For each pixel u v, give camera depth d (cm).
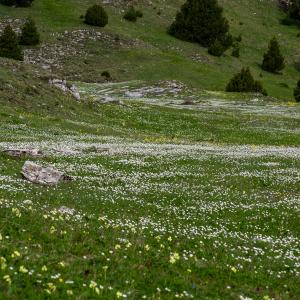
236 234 2248
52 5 17062
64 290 1188
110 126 6819
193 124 7669
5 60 7881
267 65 16625
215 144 6041
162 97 10588
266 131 7350
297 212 2767
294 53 18725
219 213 2623
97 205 2419
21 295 1123
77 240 1636
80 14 16700
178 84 11788
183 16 17438
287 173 3866
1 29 14650
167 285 1377
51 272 1287
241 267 1675
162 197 2862
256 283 1559
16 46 12475
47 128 5659
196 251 1808
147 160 4138
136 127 7206
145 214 2406
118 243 1698
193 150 5034
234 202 2909
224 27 17675
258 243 2131
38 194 2428
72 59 13525
